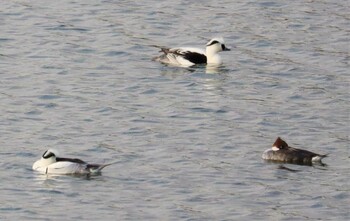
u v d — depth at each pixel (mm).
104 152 44875
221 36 59281
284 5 63094
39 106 50125
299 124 48312
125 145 45625
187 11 62594
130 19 61469
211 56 56156
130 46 58062
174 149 45250
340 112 49750
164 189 41438
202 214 39438
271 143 46062
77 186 41500
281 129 47719
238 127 47906
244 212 39688
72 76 54031
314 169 43344
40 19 61156
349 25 60250
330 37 58812
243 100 51406
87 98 51250
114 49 57625
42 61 55844
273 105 50625
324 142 46281
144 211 39594
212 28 60406
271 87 53062
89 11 62375
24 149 45000
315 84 53250
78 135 46719
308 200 40719
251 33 59562
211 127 47844
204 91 52625
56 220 38844
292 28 60031
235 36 59312
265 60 56406
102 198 40594
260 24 60656
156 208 39875
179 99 51500
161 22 61156
